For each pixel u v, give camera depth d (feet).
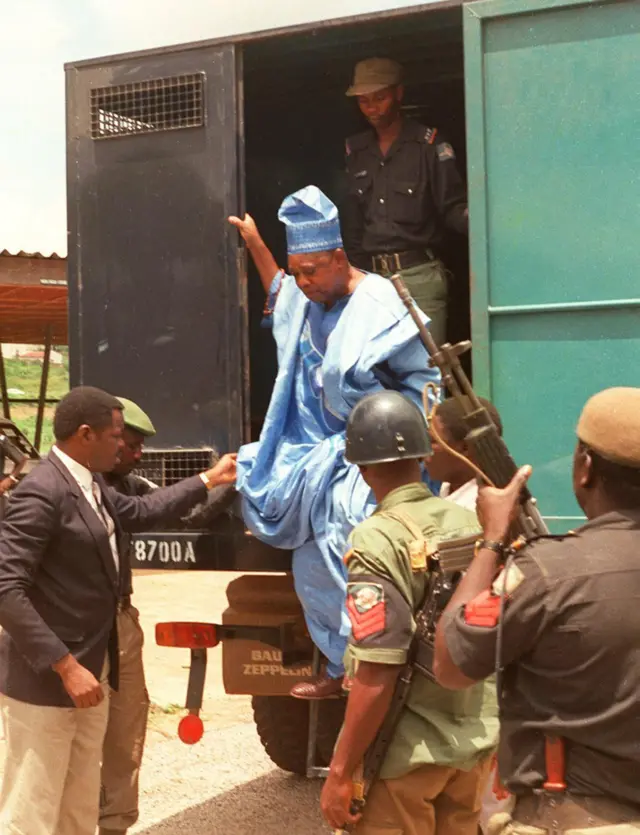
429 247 17.10
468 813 8.75
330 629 12.97
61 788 10.99
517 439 13.17
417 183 16.81
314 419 13.37
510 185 13.24
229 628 14.51
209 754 18.26
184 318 14.67
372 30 15.72
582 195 12.99
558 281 13.05
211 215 14.57
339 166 19.83
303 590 13.05
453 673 6.60
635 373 12.78
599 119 12.93
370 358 12.48
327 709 15.64
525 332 13.17
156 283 14.84
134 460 13.56
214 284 14.53
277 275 14.38
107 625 11.27
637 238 12.78
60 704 10.80
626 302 12.73
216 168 14.56
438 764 8.08
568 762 6.40
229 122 14.52
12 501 10.80
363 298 12.80
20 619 10.41
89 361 15.14
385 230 16.96
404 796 8.18
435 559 8.17
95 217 15.17
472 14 13.35
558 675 6.37
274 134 19.56
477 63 13.34
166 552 14.35
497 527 6.83
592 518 6.76
